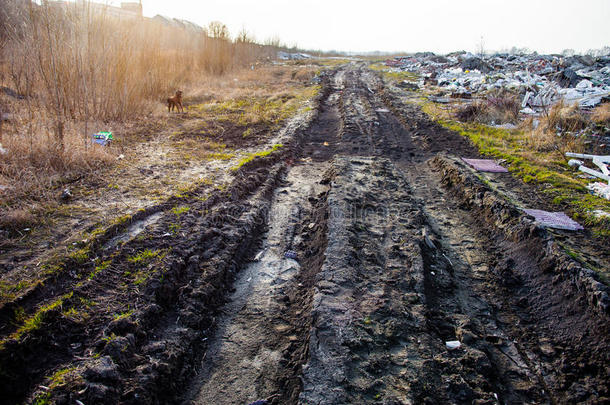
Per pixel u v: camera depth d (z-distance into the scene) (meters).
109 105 9.85
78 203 5.43
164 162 7.59
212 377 3.45
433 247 5.48
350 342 3.58
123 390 2.92
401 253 5.11
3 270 3.78
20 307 3.32
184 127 10.54
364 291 4.34
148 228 4.95
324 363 3.37
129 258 4.31
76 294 3.65
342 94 18.47
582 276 4.22
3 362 2.79
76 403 2.68
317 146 10.50
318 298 4.16
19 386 2.78
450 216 6.60
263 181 7.46
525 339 4.00
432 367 3.41
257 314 4.25
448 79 21.28
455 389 3.23
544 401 3.34
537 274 4.77
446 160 8.64
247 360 3.64
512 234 5.54
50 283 3.70
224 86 18.39
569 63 20.83
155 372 3.15
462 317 4.23
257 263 5.20
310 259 5.23
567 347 3.81
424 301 4.25
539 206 6.36
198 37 22.00
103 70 9.45
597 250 4.98
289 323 4.11
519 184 7.38
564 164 8.43
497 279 4.92
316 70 28.41
